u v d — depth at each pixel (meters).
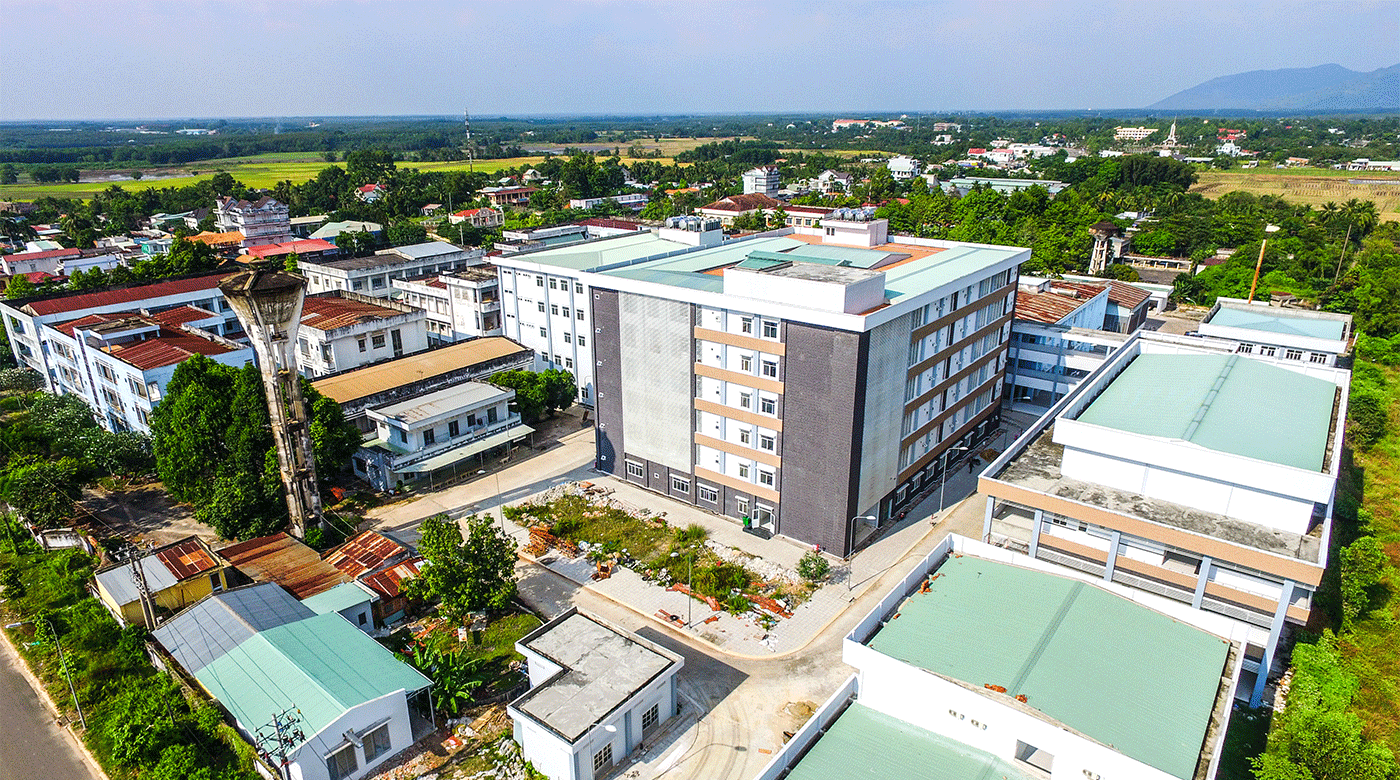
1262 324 77.62
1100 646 32.69
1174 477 43.44
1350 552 48.78
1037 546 45.81
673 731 39.09
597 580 51.84
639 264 67.88
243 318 49.94
